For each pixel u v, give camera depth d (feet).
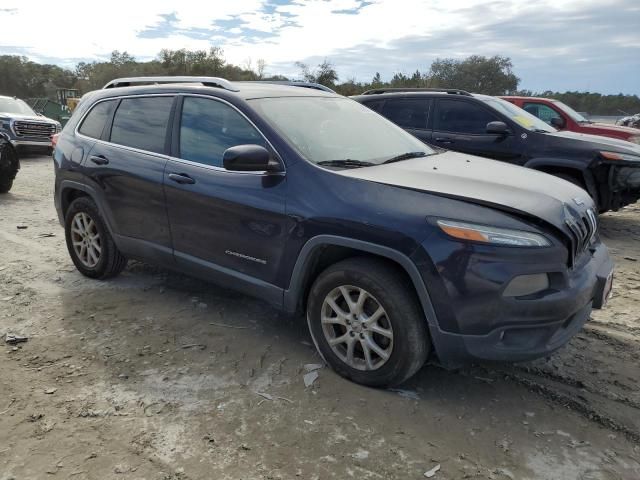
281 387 10.32
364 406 9.71
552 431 9.14
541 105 32.40
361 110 14.43
